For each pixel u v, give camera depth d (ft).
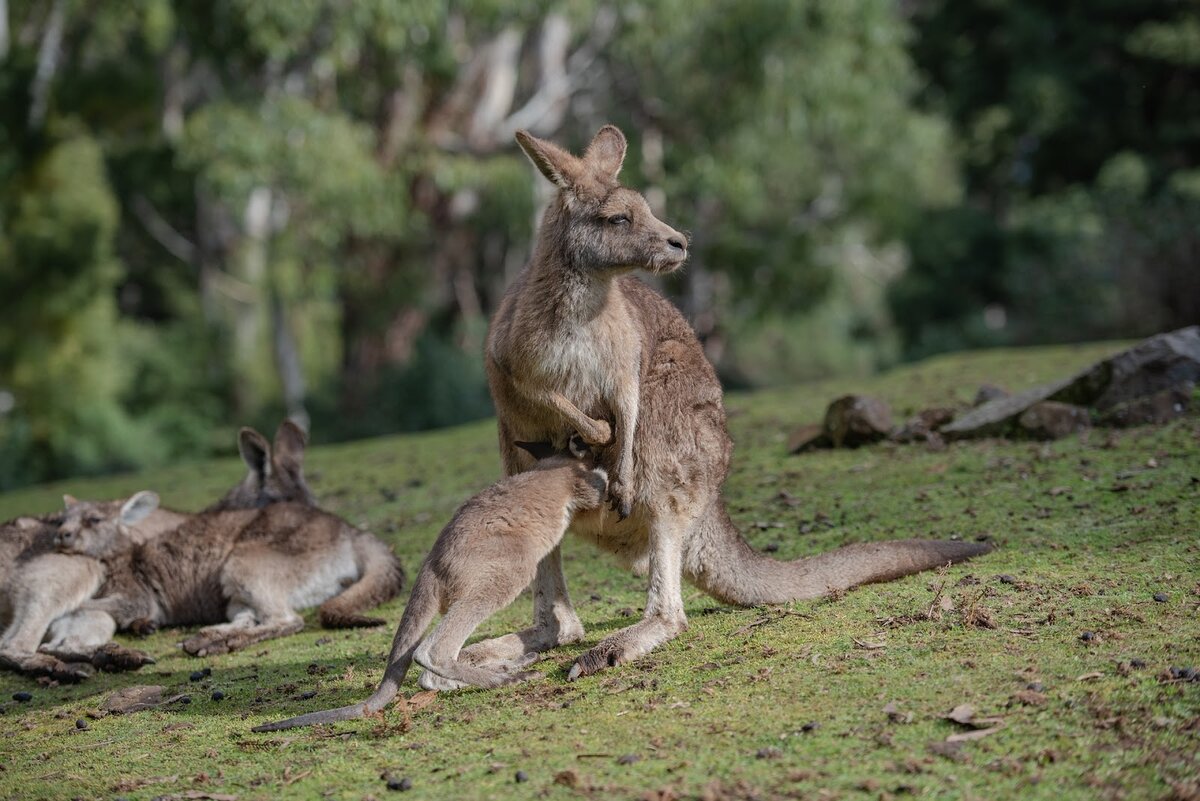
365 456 112.27
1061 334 204.85
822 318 293.23
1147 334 192.95
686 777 36.06
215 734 45.01
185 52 224.12
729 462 53.01
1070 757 35.27
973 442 78.23
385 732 42.57
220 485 107.34
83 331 201.57
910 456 77.41
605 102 223.30
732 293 250.98
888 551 53.11
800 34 195.11
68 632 61.98
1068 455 71.20
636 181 211.61
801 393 115.14
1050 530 57.88
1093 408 78.28
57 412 197.77
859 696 40.32
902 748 36.52
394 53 188.34
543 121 221.46
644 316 52.34
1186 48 238.07
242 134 174.09
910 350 243.60
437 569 45.91
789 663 44.11
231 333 250.98
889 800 33.83
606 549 52.65
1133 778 33.96
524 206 199.62
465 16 195.93
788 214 243.60
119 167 237.04
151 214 254.68
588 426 49.08
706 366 52.90
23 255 193.98
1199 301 189.06
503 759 38.83
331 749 41.68
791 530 65.36
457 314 258.16
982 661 41.86
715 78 204.85
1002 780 34.42
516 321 49.98
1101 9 254.47
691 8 187.21
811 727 38.32
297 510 66.85
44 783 41.65
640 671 45.70
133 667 57.36
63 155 203.82
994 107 276.62
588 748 38.86
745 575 51.80
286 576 64.18
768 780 35.40
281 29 173.47
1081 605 46.34
